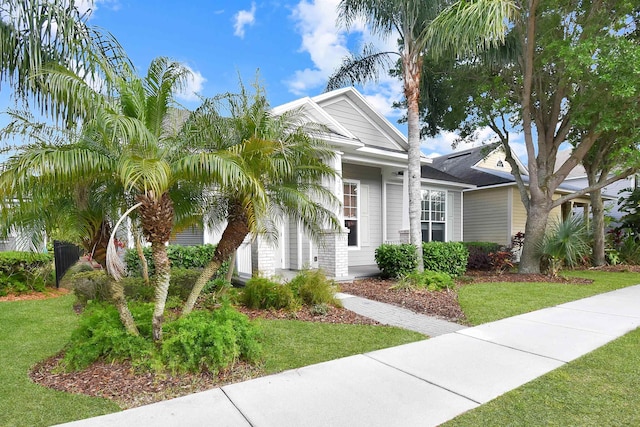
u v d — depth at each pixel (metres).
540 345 4.61
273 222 6.66
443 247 10.37
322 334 5.17
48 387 3.47
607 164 12.75
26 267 7.96
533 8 9.52
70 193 3.98
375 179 13.53
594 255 13.60
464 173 18.84
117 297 4.13
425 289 8.12
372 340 4.93
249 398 3.23
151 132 4.02
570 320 5.83
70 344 4.24
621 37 8.77
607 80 8.31
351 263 12.66
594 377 3.62
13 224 3.94
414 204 9.55
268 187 5.67
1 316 6.08
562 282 9.74
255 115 5.51
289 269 10.95
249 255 9.61
